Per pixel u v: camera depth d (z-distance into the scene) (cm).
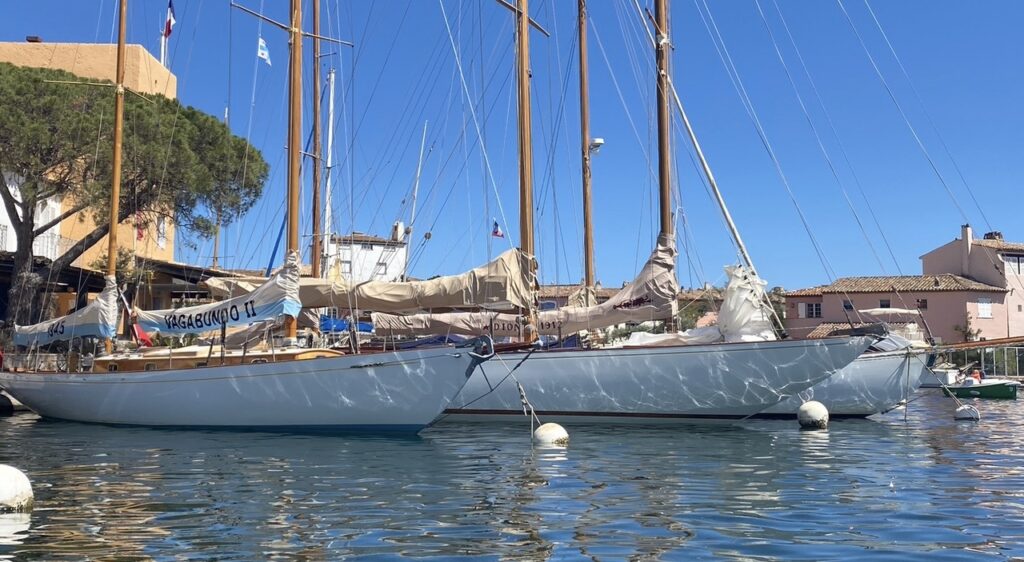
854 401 1967
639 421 1650
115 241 1881
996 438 1541
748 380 1595
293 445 1371
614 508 841
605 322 1752
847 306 5269
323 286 1670
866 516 802
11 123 2514
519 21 1844
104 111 2684
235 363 1662
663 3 1939
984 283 5247
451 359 1448
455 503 869
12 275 2805
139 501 887
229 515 812
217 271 3378
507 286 1577
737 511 826
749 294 1681
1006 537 713
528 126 1805
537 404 1666
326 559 645
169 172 2795
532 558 645
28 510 839
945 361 3562
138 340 1775
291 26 1909
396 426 1492
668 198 1908
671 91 1938
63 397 1788
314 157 2739
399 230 2736
